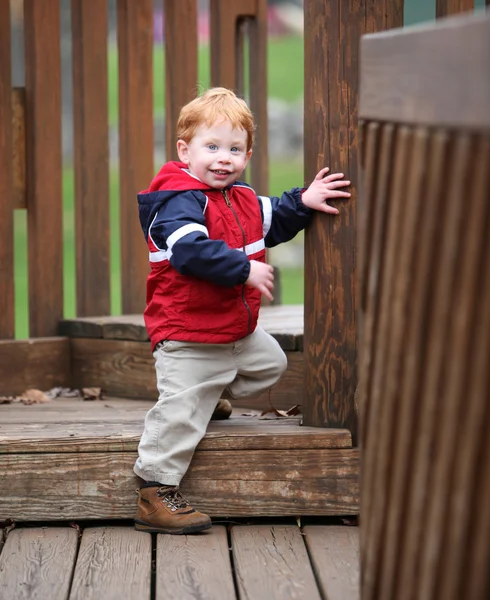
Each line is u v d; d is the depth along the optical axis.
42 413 5.10
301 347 5.11
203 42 25.27
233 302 4.25
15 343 5.85
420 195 2.08
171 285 4.21
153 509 4.20
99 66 6.23
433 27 2.02
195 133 4.21
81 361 6.03
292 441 4.37
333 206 4.37
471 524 1.85
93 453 4.34
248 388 4.54
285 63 27.81
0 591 3.50
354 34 4.23
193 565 3.78
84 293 6.27
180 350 4.27
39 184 6.06
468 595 1.87
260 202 4.40
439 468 1.99
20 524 4.38
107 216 6.30
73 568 3.79
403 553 2.23
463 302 1.85
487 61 1.72
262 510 4.37
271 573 3.70
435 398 2.01
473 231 1.80
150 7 6.32
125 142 6.32
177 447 4.21
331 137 4.31
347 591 3.48
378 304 2.43
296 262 17.53
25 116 6.07
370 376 2.51
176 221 4.06
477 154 1.78
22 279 15.73
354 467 4.38
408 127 2.19
